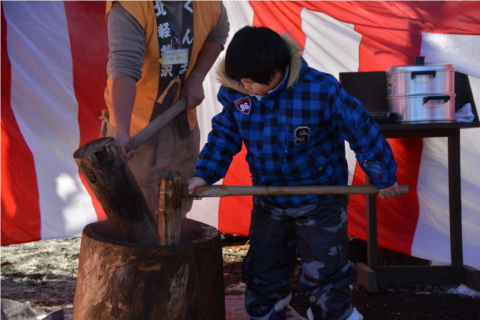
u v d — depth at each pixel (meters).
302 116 2.24
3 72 3.85
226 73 2.29
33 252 4.39
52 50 3.95
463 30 3.61
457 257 3.49
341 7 3.87
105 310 2.04
